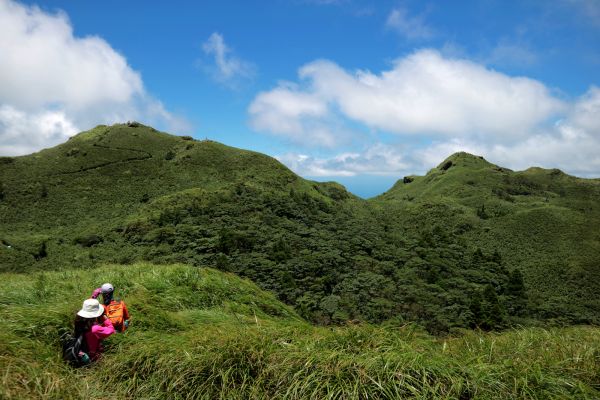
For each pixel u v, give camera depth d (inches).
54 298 343.3
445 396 156.3
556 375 169.3
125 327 238.4
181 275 460.8
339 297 1514.5
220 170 5078.7
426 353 187.8
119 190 4623.5
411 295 1688.0
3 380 158.1
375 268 2204.7
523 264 3794.3
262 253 2230.6
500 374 165.2
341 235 3011.8
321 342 204.4
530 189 7037.4
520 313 1994.3
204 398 171.5
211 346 197.0
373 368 169.8
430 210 5354.3
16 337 202.4
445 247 3262.8
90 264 2571.4
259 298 496.7
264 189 4384.8
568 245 4323.3
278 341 207.5
